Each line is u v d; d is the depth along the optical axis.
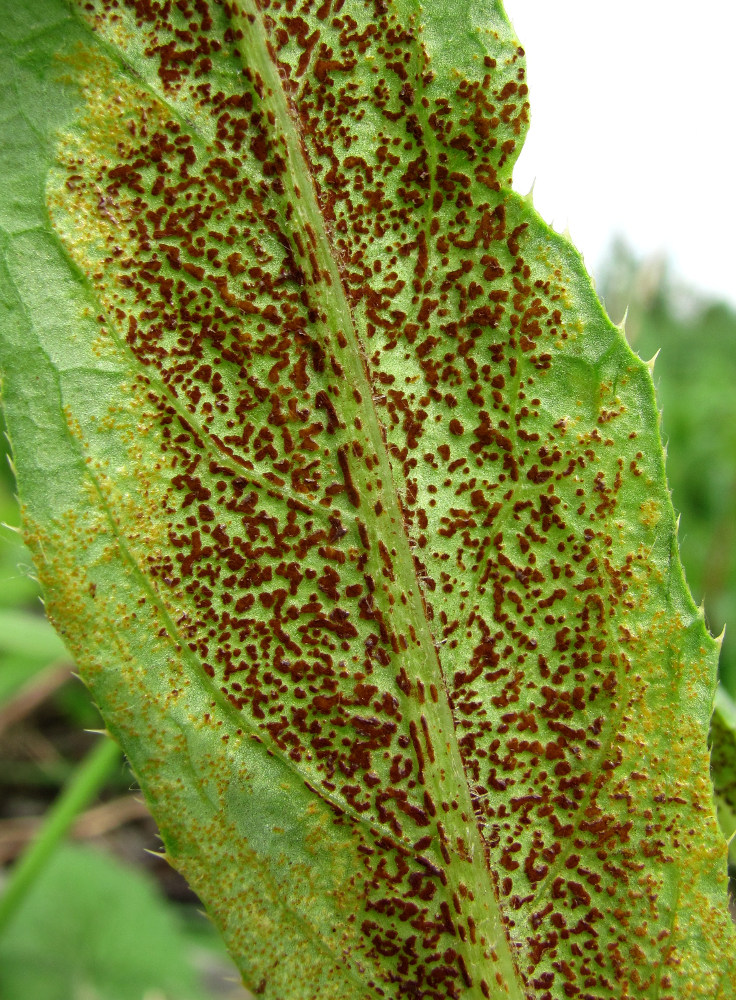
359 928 0.06
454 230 0.06
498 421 0.06
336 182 0.06
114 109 0.06
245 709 0.06
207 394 0.06
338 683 0.06
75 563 0.06
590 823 0.06
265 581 0.06
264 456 0.06
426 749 0.06
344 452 0.06
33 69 0.06
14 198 0.06
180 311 0.06
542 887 0.06
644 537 0.06
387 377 0.06
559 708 0.06
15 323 0.06
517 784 0.06
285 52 0.06
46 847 0.10
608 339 0.06
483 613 0.06
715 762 0.07
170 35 0.06
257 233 0.06
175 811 0.06
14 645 0.12
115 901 0.14
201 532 0.06
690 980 0.06
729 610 0.18
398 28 0.06
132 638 0.06
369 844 0.06
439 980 0.06
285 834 0.06
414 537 0.06
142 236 0.06
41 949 0.13
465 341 0.06
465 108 0.06
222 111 0.06
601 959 0.06
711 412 0.25
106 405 0.06
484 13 0.06
